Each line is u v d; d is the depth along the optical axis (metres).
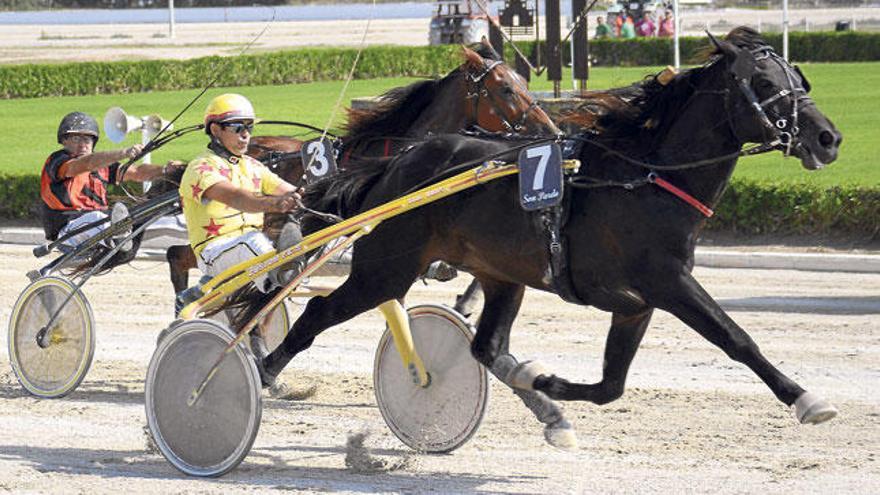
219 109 9.07
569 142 8.55
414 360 9.30
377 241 8.89
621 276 8.23
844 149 25.03
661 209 8.05
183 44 63.72
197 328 8.55
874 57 49.53
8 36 74.69
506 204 8.51
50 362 10.98
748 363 7.84
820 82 40.78
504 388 10.97
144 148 11.26
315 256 9.38
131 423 10.05
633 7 56.22
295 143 12.67
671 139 8.26
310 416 10.25
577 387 8.64
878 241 17.36
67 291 10.86
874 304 14.14
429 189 8.47
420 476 8.55
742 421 9.70
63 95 45.91
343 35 68.12
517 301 9.13
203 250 9.14
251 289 9.25
